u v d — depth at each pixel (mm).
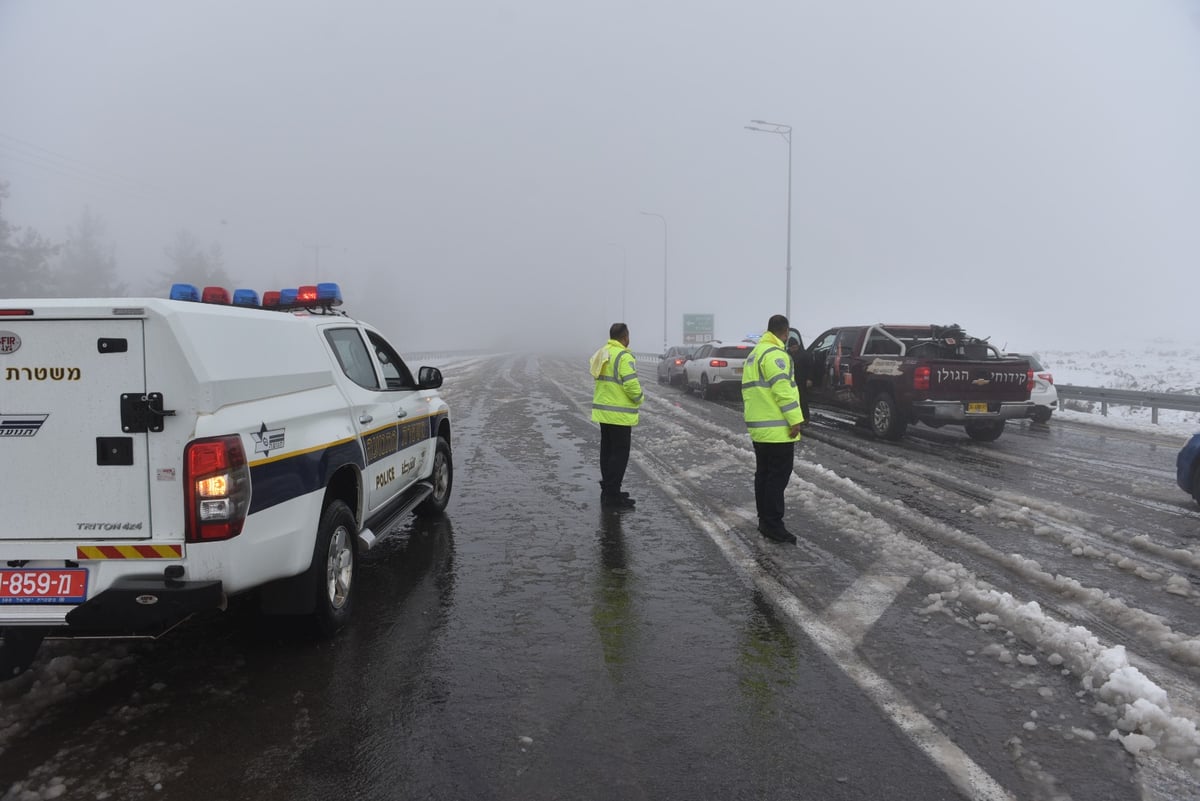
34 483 3406
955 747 3262
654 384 27938
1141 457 11102
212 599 3406
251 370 3854
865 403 13570
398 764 3152
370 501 5242
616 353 7809
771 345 6434
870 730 3410
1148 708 3447
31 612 3389
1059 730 3398
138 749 3252
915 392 11977
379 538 5195
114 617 3357
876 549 6211
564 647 4328
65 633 3523
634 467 10008
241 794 2936
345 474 4863
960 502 7953
